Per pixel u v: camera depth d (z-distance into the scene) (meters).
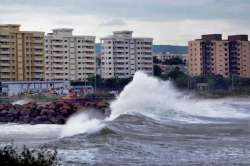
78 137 66.06
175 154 55.88
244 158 53.53
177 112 122.00
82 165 48.19
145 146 61.19
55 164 40.62
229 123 104.12
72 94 183.62
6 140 74.88
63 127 97.88
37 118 118.00
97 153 55.22
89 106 123.38
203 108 140.25
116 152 56.22
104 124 83.00
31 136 82.44
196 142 66.06
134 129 81.81
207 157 54.12
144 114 110.00
